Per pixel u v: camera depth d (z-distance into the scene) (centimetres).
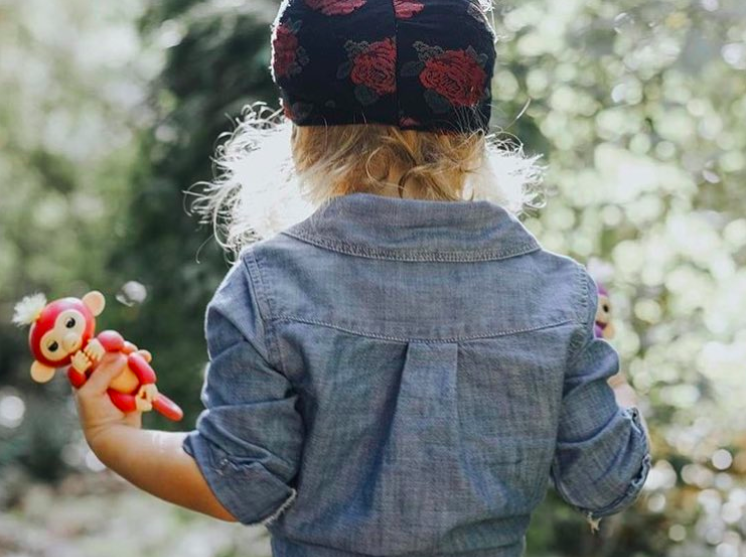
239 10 344
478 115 159
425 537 146
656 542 415
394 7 154
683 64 296
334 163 155
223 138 357
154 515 758
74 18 937
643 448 157
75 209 952
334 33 152
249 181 170
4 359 1056
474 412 150
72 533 732
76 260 503
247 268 151
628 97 352
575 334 155
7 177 973
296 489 149
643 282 381
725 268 378
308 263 150
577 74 353
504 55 355
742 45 319
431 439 147
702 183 362
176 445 148
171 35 365
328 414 146
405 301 150
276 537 154
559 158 368
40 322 147
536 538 388
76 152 959
